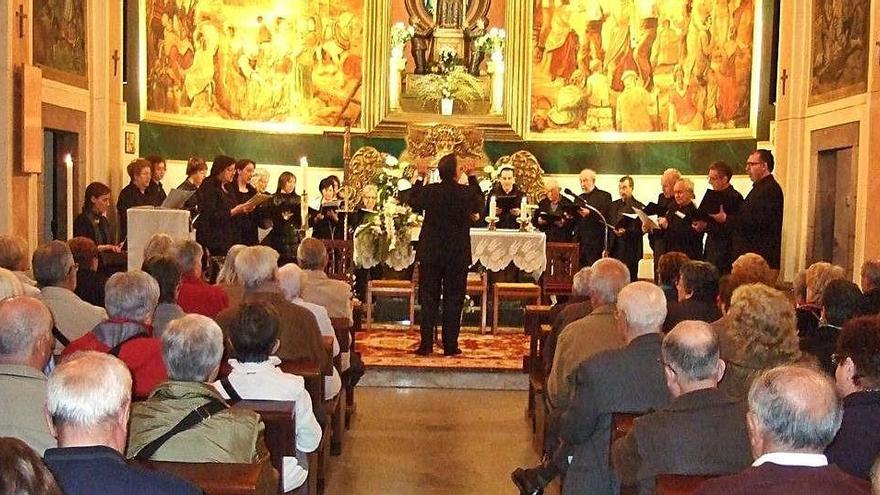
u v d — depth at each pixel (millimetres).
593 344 6105
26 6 11516
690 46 17078
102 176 14344
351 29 18312
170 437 3969
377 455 8008
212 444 3992
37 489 2160
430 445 8352
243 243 12820
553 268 13633
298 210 13484
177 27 16016
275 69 17562
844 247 12766
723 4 16484
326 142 18094
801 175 14164
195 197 12750
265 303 5273
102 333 5340
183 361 4227
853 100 12258
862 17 11984
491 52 18672
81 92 13773
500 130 18391
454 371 10664
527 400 10156
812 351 5727
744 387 4688
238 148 17109
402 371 10672
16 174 11383
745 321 4848
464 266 11328
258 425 4148
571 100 18297
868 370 4277
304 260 8867
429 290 11328
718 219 11102
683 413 4070
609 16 17969
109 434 3139
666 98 17453
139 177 13211
